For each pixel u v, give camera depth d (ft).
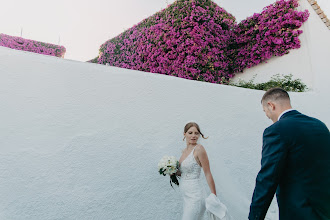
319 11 19.56
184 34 19.11
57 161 7.41
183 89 10.53
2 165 6.77
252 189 10.81
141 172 8.54
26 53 8.03
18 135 7.16
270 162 4.58
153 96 9.75
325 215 4.16
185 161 7.66
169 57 20.16
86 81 8.58
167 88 10.17
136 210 8.05
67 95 8.15
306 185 4.31
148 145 8.99
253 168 11.19
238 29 22.93
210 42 20.25
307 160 4.38
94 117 8.36
